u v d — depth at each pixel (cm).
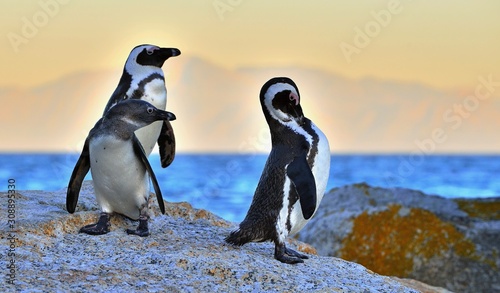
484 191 9831
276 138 1639
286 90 1622
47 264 1446
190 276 1473
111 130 1575
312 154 1611
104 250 1562
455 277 2512
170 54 1966
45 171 14662
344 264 1723
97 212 1759
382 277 1684
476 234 2608
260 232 1617
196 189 9338
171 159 2111
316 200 1644
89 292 1326
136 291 1360
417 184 11512
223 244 1677
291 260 1625
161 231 1736
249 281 1484
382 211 2681
